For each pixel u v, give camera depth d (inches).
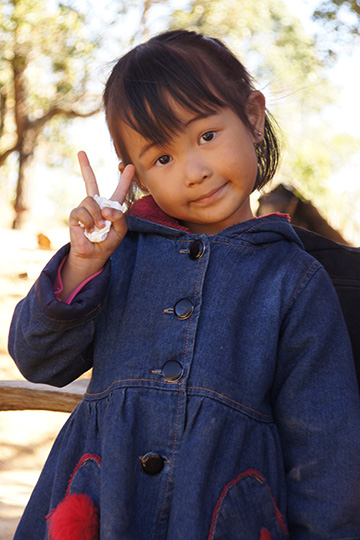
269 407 54.6
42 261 299.7
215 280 55.0
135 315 55.3
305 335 54.1
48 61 590.2
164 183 55.6
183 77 55.1
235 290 54.5
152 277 56.4
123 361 53.9
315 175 466.6
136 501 49.5
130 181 55.8
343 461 51.9
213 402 50.5
